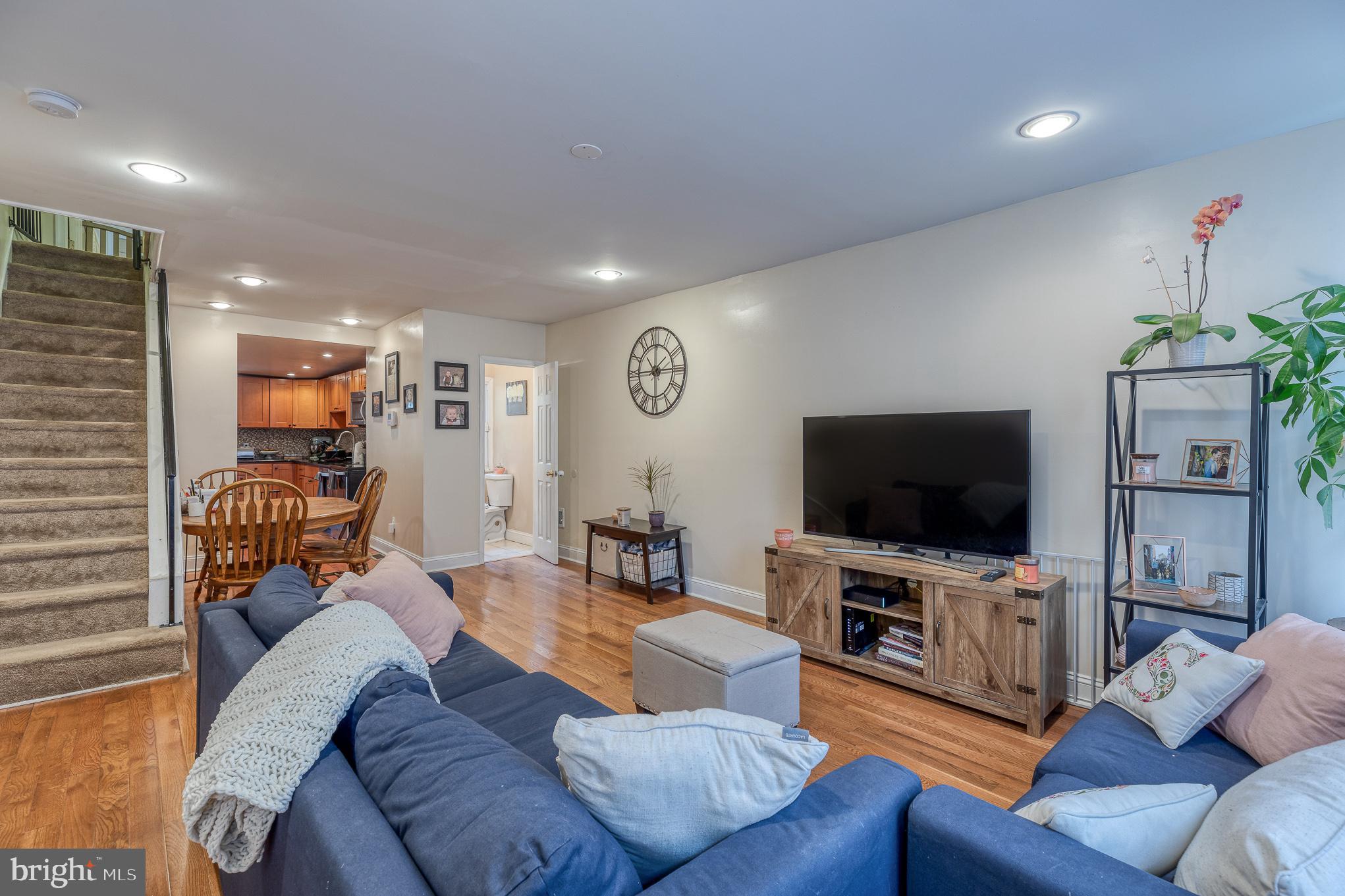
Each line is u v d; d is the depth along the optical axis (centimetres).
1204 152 246
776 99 208
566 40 176
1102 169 262
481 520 583
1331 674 152
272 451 876
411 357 564
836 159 251
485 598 464
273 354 689
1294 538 232
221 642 171
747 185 277
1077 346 281
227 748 104
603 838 86
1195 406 250
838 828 104
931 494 308
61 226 481
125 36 173
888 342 349
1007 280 302
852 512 341
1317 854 83
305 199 291
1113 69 190
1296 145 229
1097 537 276
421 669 150
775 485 412
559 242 356
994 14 165
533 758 159
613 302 518
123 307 421
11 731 253
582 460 580
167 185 276
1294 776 101
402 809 93
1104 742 171
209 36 173
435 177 268
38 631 294
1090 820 105
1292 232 230
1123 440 267
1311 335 198
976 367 313
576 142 237
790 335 400
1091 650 280
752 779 102
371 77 194
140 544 323
